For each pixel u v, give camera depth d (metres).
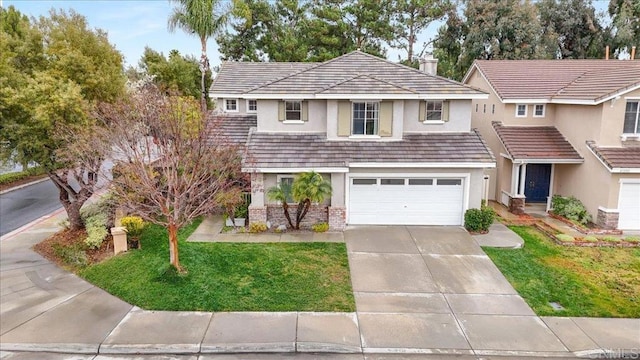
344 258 14.57
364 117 18.47
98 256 14.61
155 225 17.23
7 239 16.81
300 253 14.93
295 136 19.03
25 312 11.08
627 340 10.04
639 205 17.98
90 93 16.42
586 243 16.11
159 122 13.52
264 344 9.69
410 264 14.16
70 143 14.35
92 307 11.33
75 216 17.08
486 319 10.91
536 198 22.02
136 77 33.84
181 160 13.30
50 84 14.49
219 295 11.88
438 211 18.03
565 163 20.03
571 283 12.96
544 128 21.77
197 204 16.28
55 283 12.82
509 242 16.17
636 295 12.27
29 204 22.16
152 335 10.05
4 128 14.30
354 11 39.72
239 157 17.55
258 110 19.11
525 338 10.10
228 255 14.58
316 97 18.11
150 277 12.75
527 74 23.50
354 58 20.97
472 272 13.61
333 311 11.20
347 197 17.89
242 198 17.45
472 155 17.55
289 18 42.66
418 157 17.41
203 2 30.70
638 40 35.25
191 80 38.84
